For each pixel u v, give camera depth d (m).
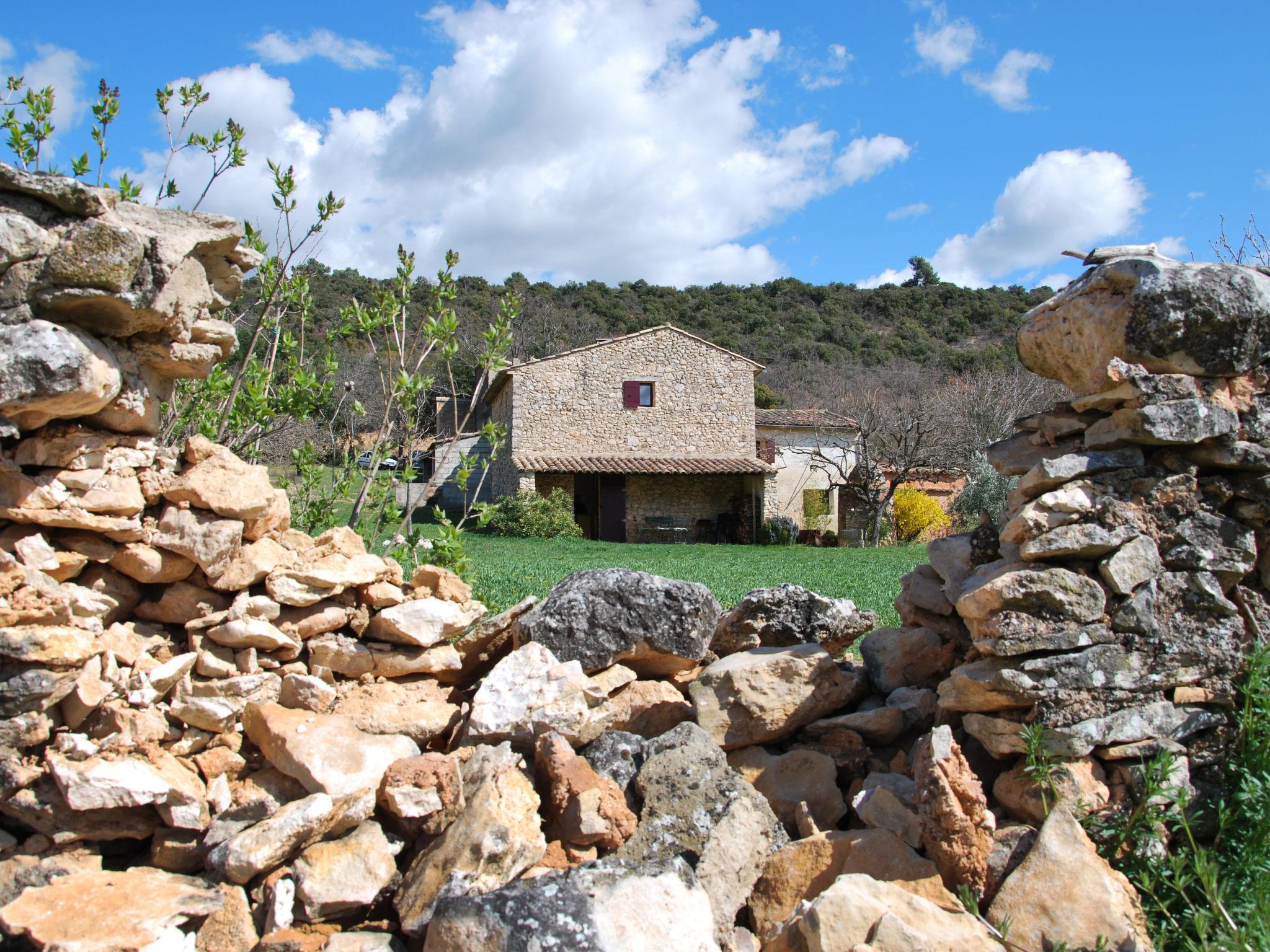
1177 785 3.65
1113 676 3.69
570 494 34.03
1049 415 4.41
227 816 3.31
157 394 3.88
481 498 38.97
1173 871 3.40
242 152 6.32
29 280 3.13
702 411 34.47
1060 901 3.18
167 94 6.23
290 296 6.71
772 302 75.12
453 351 6.63
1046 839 3.37
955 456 35.75
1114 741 3.67
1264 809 3.38
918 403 36.75
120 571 3.74
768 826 3.74
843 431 37.25
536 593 12.80
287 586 3.86
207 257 3.83
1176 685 3.82
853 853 3.53
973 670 3.80
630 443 33.97
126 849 3.38
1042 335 4.44
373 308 6.58
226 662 3.72
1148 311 3.88
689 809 3.65
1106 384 3.99
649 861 3.29
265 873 3.17
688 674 4.95
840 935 2.97
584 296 68.31
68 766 3.10
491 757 3.67
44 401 3.07
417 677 4.26
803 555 26.64
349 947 2.89
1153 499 3.89
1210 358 3.92
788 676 4.45
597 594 4.50
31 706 3.13
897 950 2.88
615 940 2.69
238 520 3.82
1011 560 3.99
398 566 4.41
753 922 3.50
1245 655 3.88
